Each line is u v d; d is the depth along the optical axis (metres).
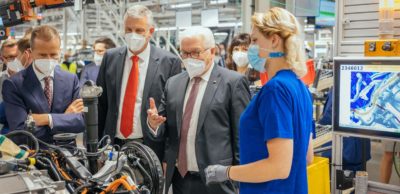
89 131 1.44
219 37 8.68
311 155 1.60
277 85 1.31
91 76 3.66
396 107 1.88
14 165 1.32
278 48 1.36
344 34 2.43
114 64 2.39
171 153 2.00
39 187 1.14
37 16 4.50
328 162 2.50
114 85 2.36
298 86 1.38
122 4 6.16
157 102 2.31
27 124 1.73
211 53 1.93
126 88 2.34
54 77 2.09
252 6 4.99
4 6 4.18
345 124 2.08
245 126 1.40
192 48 1.87
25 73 2.05
